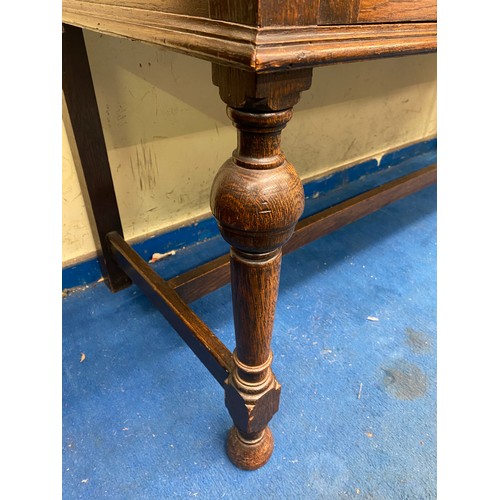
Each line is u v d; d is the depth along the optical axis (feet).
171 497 1.98
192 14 1.11
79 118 2.52
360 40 1.15
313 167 4.44
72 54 2.34
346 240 3.95
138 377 2.57
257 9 0.92
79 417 2.32
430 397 2.49
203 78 3.13
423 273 3.54
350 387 2.53
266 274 1.42
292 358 2.70
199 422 2.32
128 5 1.39
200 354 2.08
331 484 2.05
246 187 1.22
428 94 5.11
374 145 4.94
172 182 3.39
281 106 1.13
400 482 2.06
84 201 2.97
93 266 3.28
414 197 4.72
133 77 2.79
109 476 2.06
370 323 3.00
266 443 2.09
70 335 2.85
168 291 2.37
